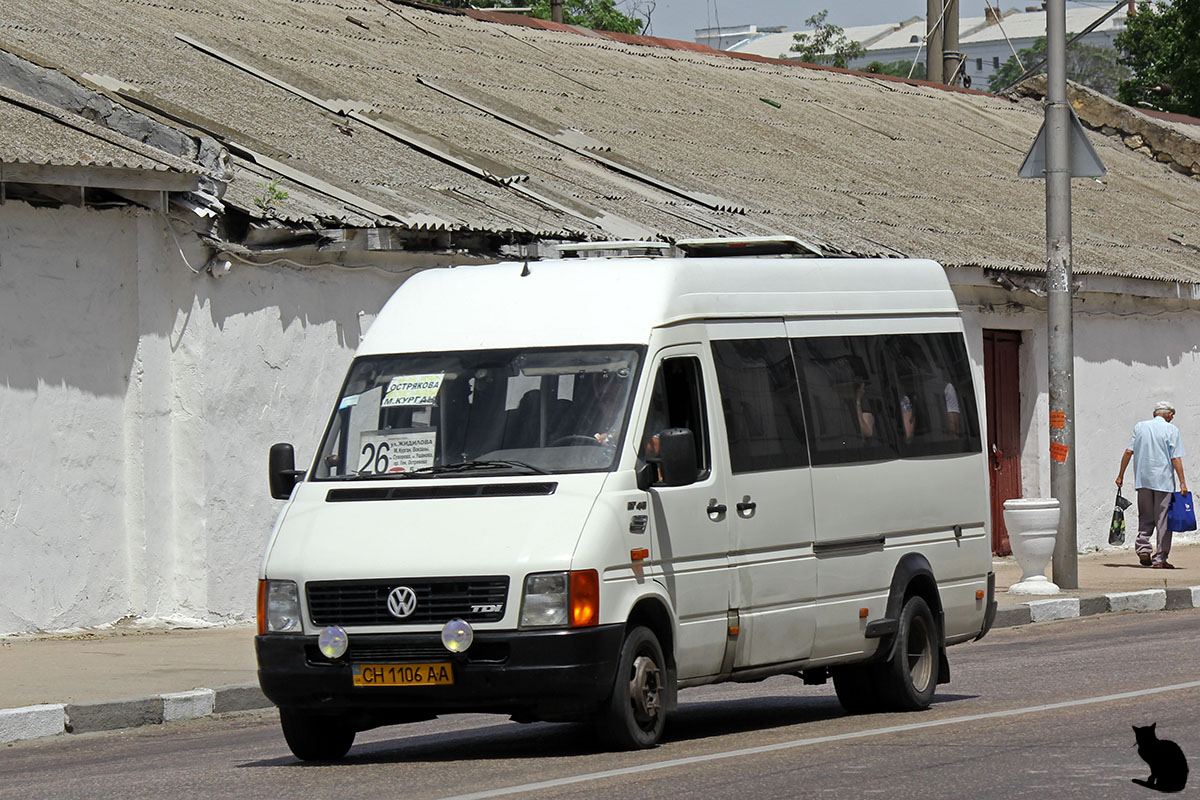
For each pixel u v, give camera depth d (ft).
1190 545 134.21
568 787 41.57
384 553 46.19
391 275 87.30
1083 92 186.80
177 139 81.05
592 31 166.30
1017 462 123.75
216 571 79.51
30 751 53.47
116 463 78.23
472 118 118.32
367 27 136.77
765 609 51.83
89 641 73.87
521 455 48.26
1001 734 49.62
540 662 44.86
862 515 55.88
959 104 182.29
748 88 160.35
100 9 112.06
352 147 99.91
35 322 75.10
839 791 40.55
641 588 47.06
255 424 81.15
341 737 49.52
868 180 136.26
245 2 130.82
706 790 40.81
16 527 74.23
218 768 48.03
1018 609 88.33
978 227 129.80
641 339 49.52
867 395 57.06
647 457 48.32
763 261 54.75
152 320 78.69
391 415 49.98
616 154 119.96
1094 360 128.47
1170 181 176.24
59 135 77.61
